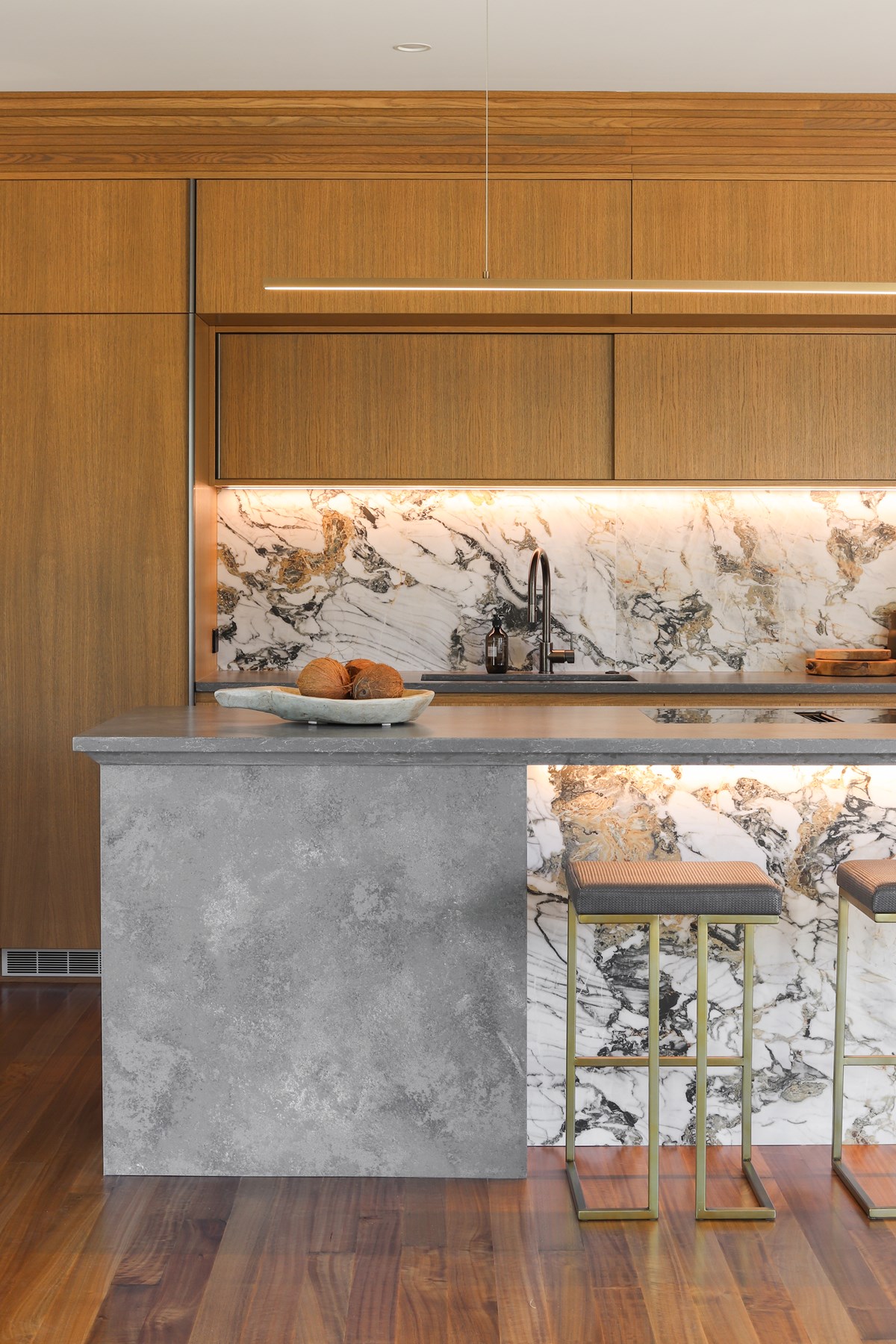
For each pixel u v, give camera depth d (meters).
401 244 4.33
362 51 3.89
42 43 3.82
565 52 3.90
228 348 4.57
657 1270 2.41
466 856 2.78
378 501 4.93
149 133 4.27
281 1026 2.80
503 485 4.58
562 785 2.93
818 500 4.93
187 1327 2.22
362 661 3.04
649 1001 2.73
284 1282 2.37
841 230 4.34
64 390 4.32
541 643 4.77
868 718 3.12
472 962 2.79
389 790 2.78
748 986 2.74
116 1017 2.81
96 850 4.37
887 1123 2.98
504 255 4.34
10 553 4.36
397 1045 2.80
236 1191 2.75
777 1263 2.44
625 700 4.34
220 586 4.94
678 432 4.53
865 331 4.52
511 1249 2.49
